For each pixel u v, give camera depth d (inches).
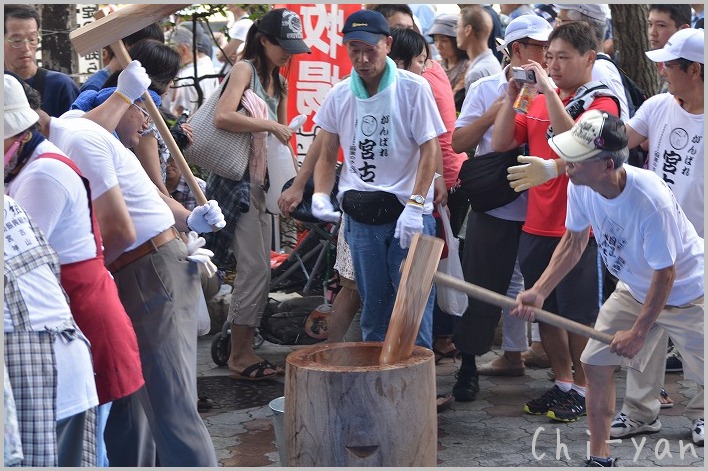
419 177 177.3
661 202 142.4
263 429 188.4
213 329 254.7
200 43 333.1
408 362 120.6
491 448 177.3
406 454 118.6
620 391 210.7
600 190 142.3
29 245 112.7
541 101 191.3
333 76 262.7
